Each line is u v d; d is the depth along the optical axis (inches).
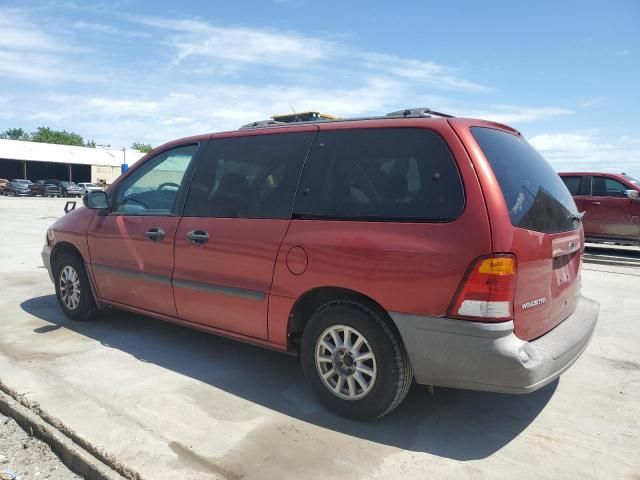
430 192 124.6
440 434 131.7
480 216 116.6
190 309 169.6
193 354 183.9
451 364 119.1
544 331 131.5
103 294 202.5
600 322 242.7
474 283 115.3
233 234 155.0
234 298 155.1
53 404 140.1
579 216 157.2
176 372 167.0
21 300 256.1
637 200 483.5
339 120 150.5
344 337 134.9
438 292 119.0
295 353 150.9
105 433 125.8
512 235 117.0
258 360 179.5
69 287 217.9
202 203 168.9
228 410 141.3
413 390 157.6
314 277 136.9
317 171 145.3
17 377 157.8
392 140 135.0
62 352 182.4
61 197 1862.7
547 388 162.7
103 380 158.7
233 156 167.2
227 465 115.1
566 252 141.1
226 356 182.7
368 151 137.9
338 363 136.5
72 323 217.2
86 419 132.4
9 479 113.5
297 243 140.4
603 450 125.9
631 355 195.0
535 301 125.4
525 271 120.2
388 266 124.9
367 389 131.6
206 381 160.6
